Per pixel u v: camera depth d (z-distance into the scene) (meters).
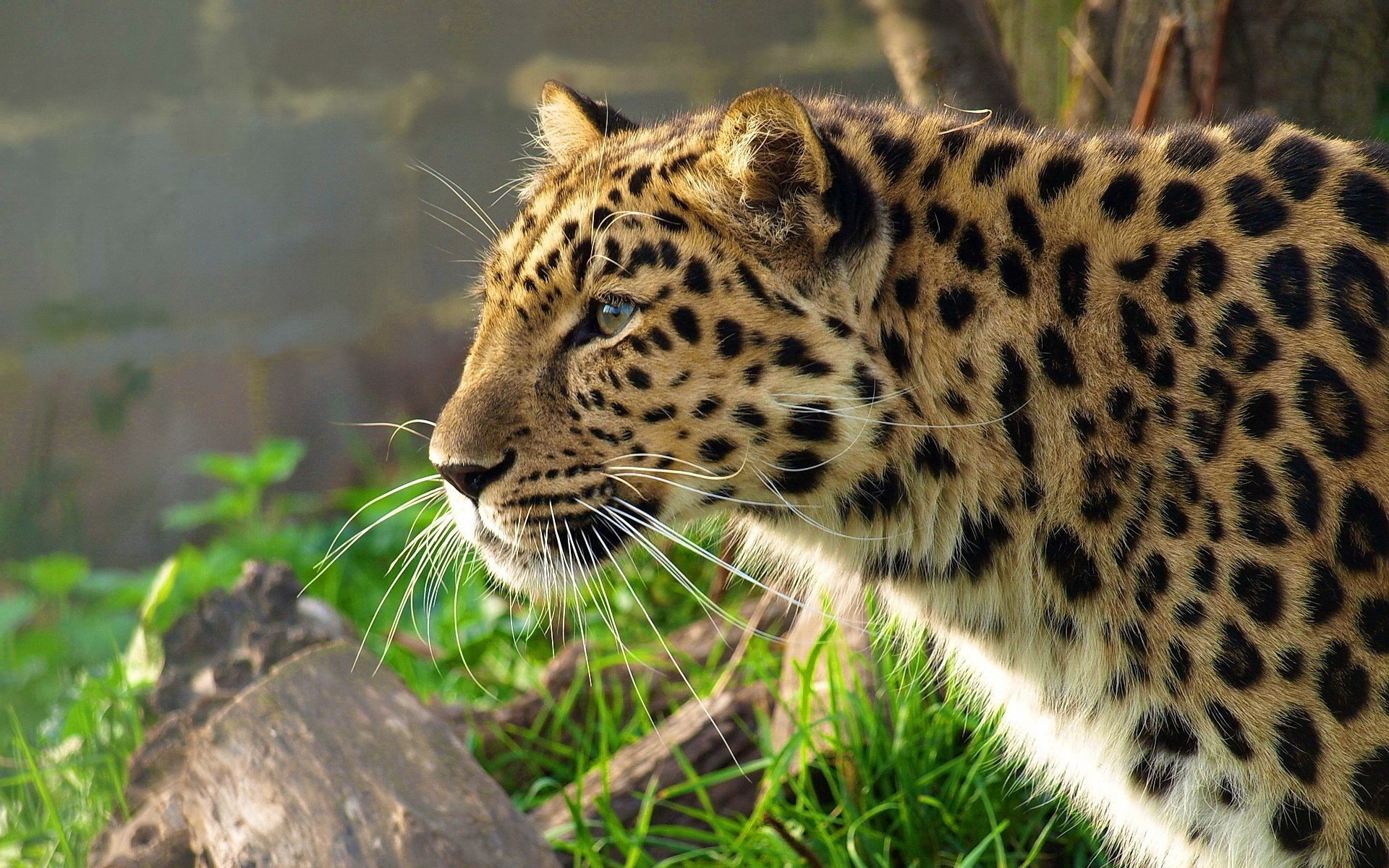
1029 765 7.89
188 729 9.02
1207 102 10.41
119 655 11.11
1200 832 6.79
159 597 11.27
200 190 22.11
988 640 7.20
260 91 22.23
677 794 9.32
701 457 6.69
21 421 20.94
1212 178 6.54
